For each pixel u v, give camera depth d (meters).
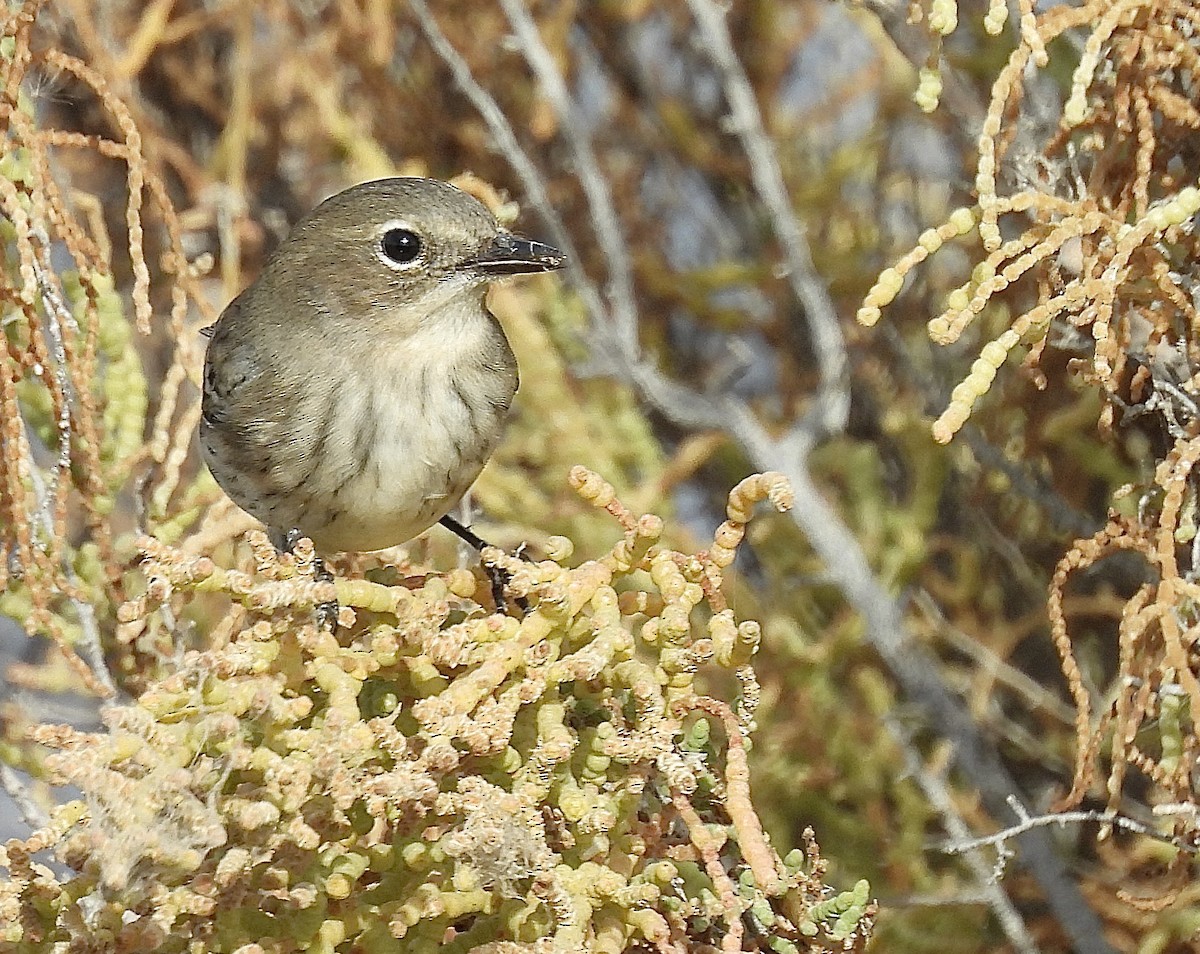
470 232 3.58
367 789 3.48
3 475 3.54
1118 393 3.54
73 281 3.56
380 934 3.49
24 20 3.53
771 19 3.67
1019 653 3.62
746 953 3.50
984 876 3.57
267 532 3.58
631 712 3.50
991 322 3.60
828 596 3.63
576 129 3.62
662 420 3.66
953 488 3.63
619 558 3.50
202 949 3.48
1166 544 3.51
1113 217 3.52
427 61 3.66
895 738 3.59
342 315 3.57
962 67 3.59
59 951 3.48
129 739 3.48
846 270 3.64
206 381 3.58
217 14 3.64
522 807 3.48
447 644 3.49
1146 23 3.51
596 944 3.49
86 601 3.55
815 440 3.62
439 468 3.57
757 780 3.60
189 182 3.65
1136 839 3.58
